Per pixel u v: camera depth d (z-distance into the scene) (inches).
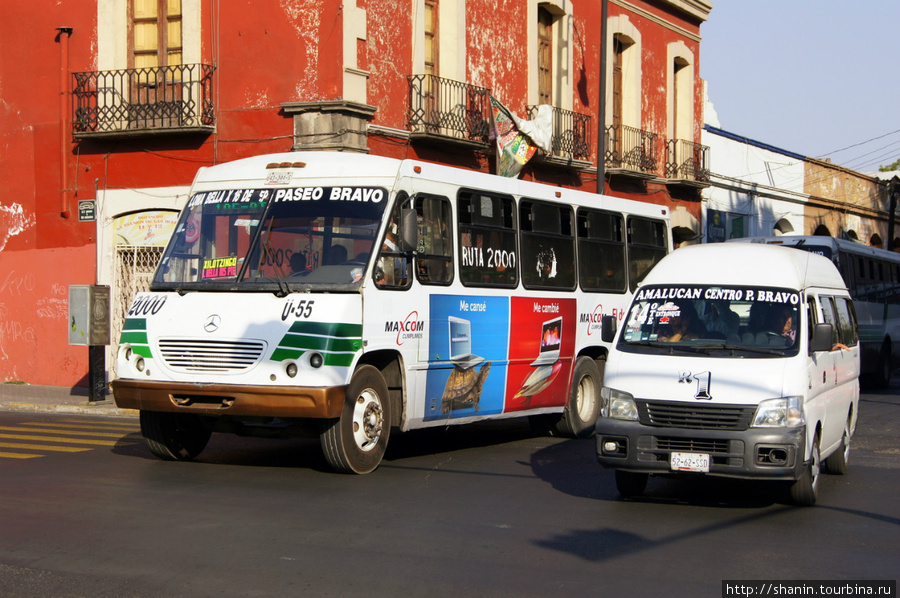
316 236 422.6
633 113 1179.9
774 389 342.0
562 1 1048.8
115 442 517.7
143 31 805.2
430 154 852.6
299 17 754.2
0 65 848.3
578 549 292.0
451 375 466.0
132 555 276.2
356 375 409.4
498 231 508.7
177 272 432.5
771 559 283.9
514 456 488.7
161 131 768.3
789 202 1557.6
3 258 852.6
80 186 820.6
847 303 464.8
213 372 406.6
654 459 347.3
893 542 308.0
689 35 1311.5
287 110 749.3
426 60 875.4
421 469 438.6
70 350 834.2
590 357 598.2
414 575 259.9
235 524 315.9
